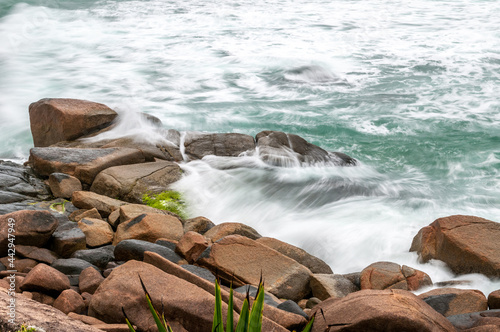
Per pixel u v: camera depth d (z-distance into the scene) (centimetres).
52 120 1053
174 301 472
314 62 1856
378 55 1944
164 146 1044
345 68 1798
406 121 1340
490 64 1803
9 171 897
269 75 1748
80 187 879
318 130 1298
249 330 295
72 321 424
